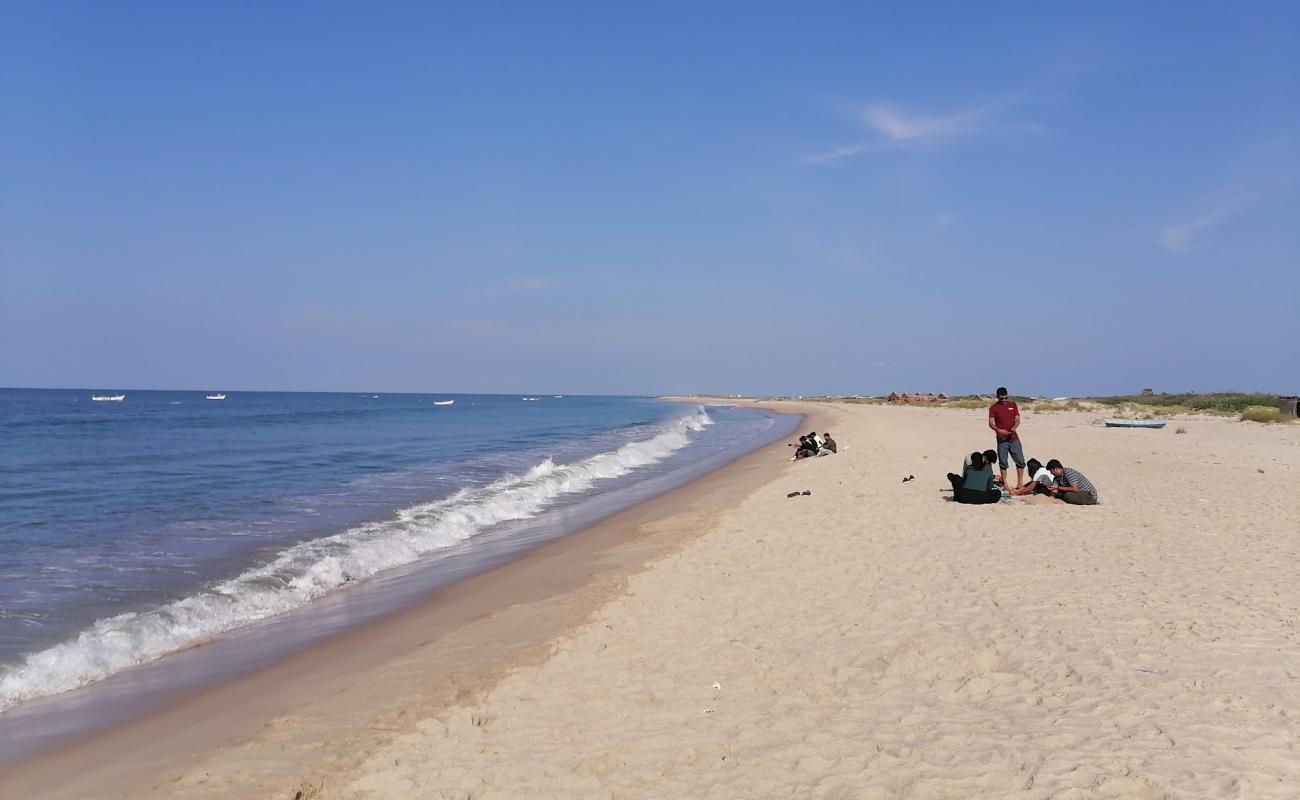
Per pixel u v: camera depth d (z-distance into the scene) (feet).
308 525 50.90
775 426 199.21
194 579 37.17
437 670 23.98
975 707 18.51
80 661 26.43
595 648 24.48
